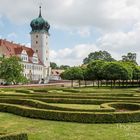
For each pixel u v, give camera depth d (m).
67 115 24.02
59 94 42.28
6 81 89.62
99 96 38.81
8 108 29.23
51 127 21.75
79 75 97.00
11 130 20.88
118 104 30.67
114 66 87.50
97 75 93.38
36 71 144.25
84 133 19.73
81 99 36.22
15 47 134.38
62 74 109.81
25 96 40.31
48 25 153.62
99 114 23.44
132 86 92.81
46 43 154.12
